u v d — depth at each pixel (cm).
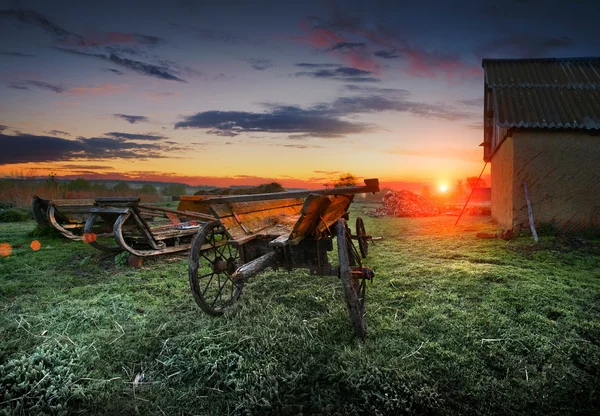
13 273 629
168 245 779
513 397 266
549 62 1190
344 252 348
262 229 486
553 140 923
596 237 866
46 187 2036
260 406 263
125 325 402
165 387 293
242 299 465
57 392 272
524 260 660
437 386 279
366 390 275
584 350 324
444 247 807
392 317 400
